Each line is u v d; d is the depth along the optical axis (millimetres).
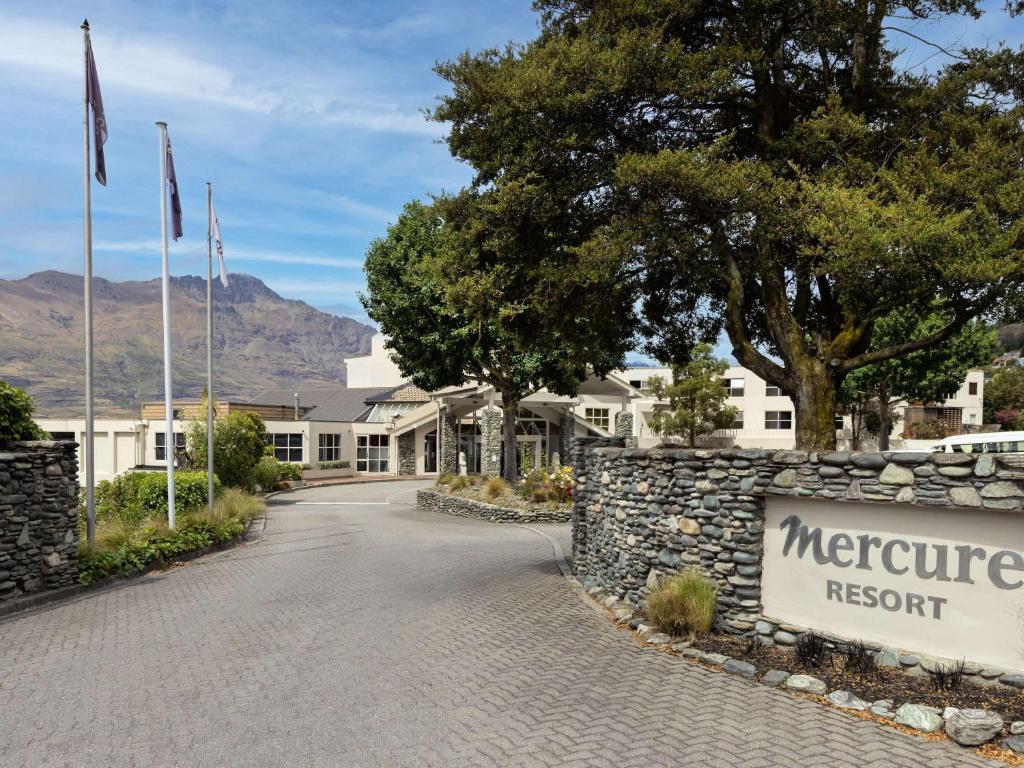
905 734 5227
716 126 10477
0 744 5176
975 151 8297
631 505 9547
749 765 4766
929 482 6160
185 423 31109
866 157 9281
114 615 9453
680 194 8656
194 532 16078
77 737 5285
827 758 4855
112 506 20891
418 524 21000
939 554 6211
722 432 41844
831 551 6977
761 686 6270
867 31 9445
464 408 35250
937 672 5902
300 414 53125
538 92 9102
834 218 7805
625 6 9328
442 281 10914
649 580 9016
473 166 10688
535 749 5020
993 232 7570
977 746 4984
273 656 7395
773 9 9461
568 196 10172
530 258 10609
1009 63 9211
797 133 9586
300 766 4766
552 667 6910
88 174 12117
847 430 42625
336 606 9828
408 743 5129
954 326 8656
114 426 37750
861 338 9445
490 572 12328
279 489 36438
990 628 5898
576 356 12602
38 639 8188
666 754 4934
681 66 8969
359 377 60688
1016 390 56750
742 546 7680
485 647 7652
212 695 6188
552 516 20734
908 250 7316
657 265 10273
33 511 10406
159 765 4797
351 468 45969
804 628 7121
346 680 6574
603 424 43500
